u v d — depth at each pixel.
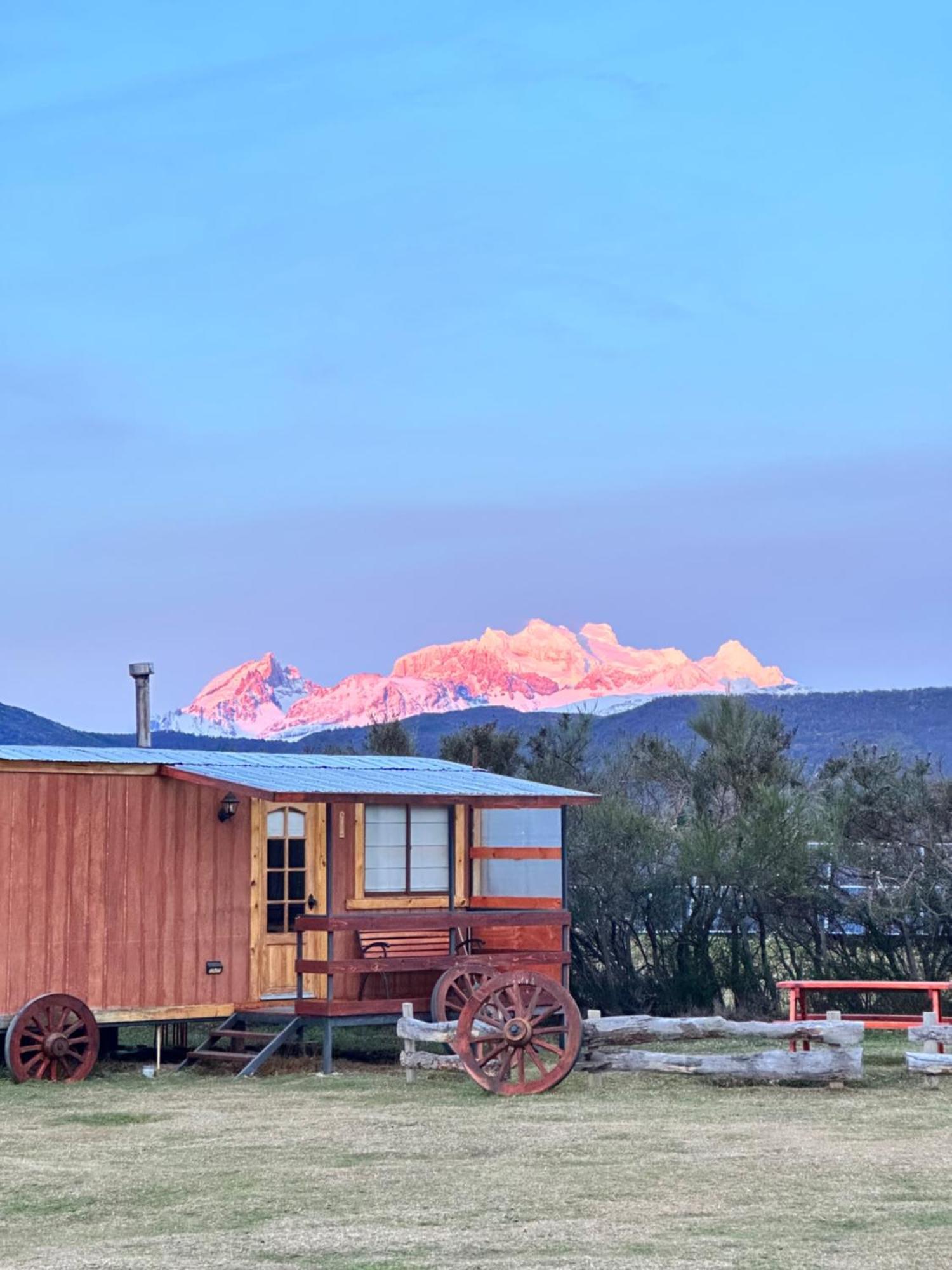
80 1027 16.12
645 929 25.66
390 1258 7.33
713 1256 7.16
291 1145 10.77
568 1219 8.08
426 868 18.97
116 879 16.86
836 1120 11.28
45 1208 8.88
